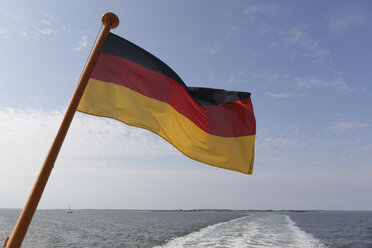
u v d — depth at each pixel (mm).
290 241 28875
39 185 2822
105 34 3783
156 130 4586
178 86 5203
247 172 5375
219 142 5391
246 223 57969
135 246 29875
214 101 5660
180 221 79062
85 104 4230
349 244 32219
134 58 4801
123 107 4418
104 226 61656
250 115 5582
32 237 40219
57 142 3047
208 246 25547
